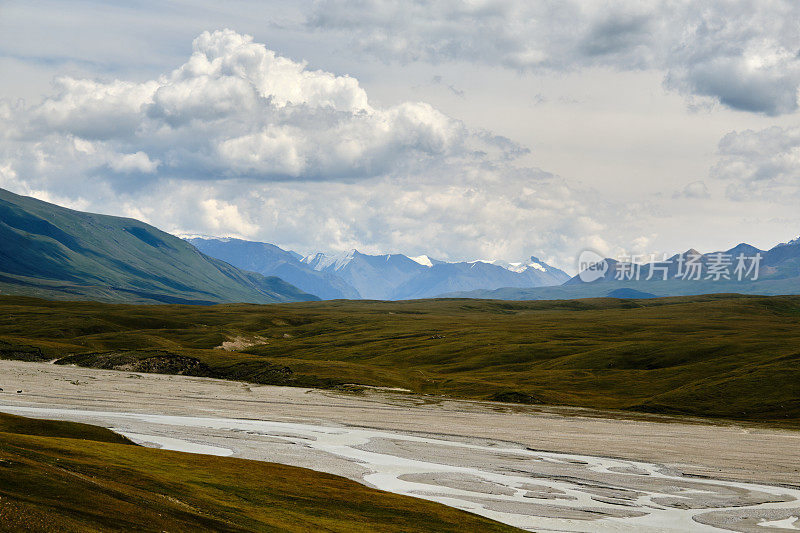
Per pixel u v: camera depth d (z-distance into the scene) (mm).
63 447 64625
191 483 60031
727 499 79688
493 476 86688
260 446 97938
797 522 70125
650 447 116750
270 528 48438
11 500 37000
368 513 58938
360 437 113375
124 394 158750
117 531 36906
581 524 64812
